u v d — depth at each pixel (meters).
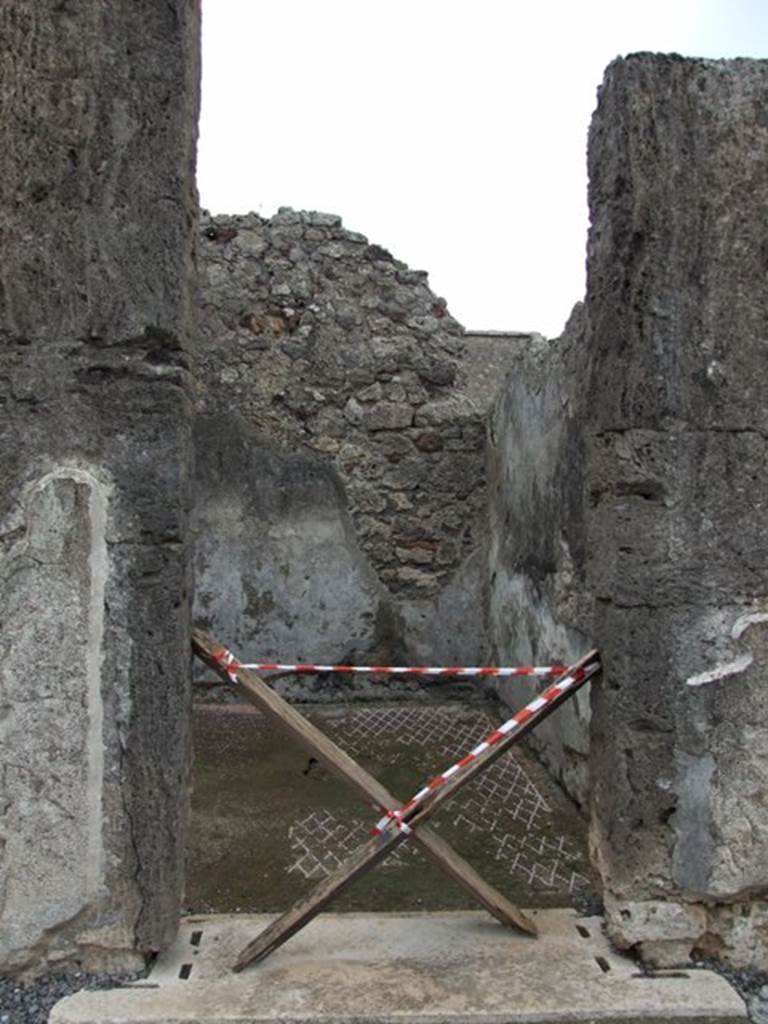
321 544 5.63
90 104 2.21
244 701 5.42
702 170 2.33
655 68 2.32
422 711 5.31
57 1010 2.10
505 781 4.11
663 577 2.35
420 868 3.18
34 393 2.22
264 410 5.62
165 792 2.26
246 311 5.64
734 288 2.34
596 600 2.51
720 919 2.39
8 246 2.20
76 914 2.25
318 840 3.43
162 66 2.24
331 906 2.88
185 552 2.32
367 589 5.67
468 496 5.79
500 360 6.82
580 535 3.71
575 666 2.48
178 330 2.26
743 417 2.35
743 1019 2.13
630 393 2.33
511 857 3.29
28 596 2.23
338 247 5.77
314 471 5.65
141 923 2.26
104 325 2.22
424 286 5.84
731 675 2.35
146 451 2.25
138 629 2.25
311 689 5.59
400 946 2.41
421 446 5.75
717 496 2.35
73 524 2.23
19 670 2.23
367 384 5.73
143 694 2.25
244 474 5.59
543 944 2.42
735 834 2.35
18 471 2.22
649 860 2.36
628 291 2.33
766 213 2.34
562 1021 2.11
